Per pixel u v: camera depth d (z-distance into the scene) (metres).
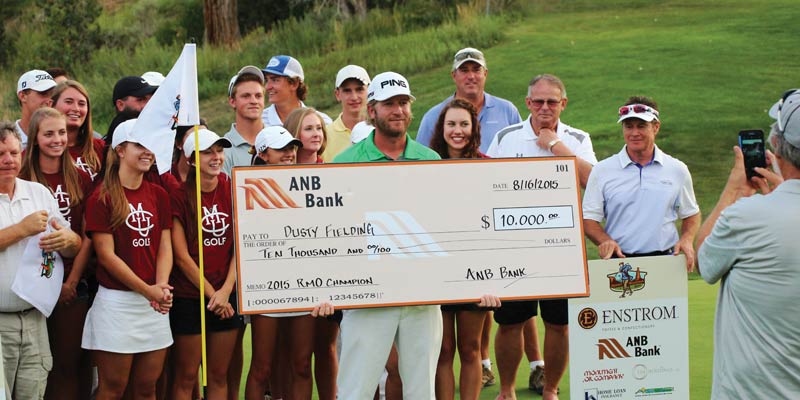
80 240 5.86
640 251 6.41
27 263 5.58
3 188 5.60
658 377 5.74
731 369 4.31
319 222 5.40
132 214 5.76
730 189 4.87
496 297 5.48
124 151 5.78
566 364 6.50
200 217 5.61
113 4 24.59
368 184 5.43
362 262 5.42
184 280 6.05
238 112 7.27
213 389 6.17
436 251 5.46
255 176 5.37
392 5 22.94
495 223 5.50
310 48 21.45
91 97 20.41
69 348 6.10
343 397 5.59
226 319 6.11
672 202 6.44
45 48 22.03
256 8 23.66
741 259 4.25
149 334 5.78
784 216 4.13
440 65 19.88
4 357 5.56
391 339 5.55
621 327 5.70
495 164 5.51
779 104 4.40
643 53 18.94
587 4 21.80
